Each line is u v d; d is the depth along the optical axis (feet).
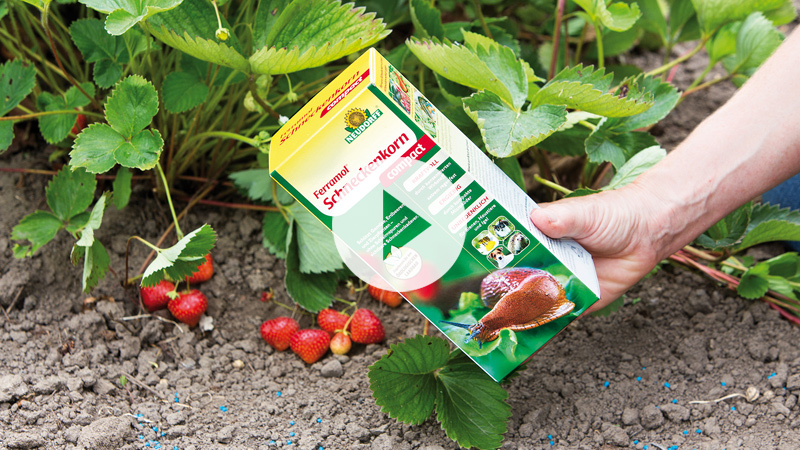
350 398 3.57
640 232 3.35
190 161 4.00
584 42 4.58
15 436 3.27
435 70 3.51
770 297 3.77
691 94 4.62
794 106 3.26
